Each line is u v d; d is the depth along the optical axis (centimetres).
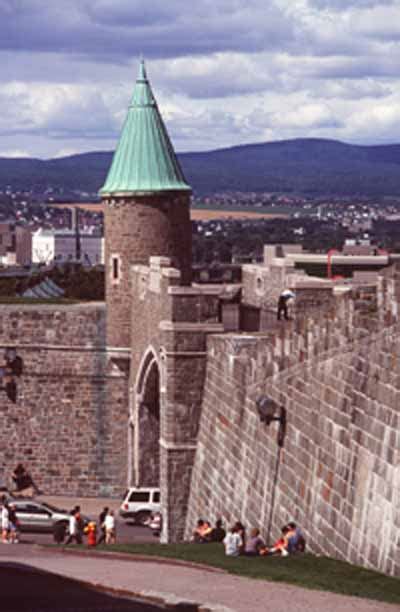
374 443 2620
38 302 7931
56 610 2166
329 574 2589
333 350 2938
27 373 6112
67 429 6088
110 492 6062
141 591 2344
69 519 4725
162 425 4631
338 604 2114
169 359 4494
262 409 3350
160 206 5719
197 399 4512
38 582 2666
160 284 4766
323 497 2947
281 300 4175
